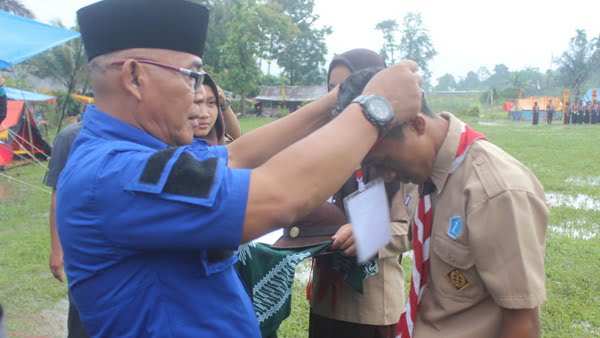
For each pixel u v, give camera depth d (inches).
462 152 64.5
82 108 985.5
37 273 226.1
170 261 54.7
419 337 69.9
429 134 64.4
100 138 57.9
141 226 49.8
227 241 49.8
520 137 914.1
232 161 73.3
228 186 49.5
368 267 98.4
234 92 1636.3
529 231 59.2
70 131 127.0
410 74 57.2
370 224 68.3
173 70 57.2
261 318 93.4
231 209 48.8
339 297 105.3
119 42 55.8
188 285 55.7
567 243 246.5
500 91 2659.9
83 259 53.6
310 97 2175.2
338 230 96.2
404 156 64.1
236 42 1558.8
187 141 61.6
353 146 52.7
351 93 62.0
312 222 98.0
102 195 50.7
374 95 55.3
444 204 66.1
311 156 51.1
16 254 251.1
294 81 2748.5
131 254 52.7
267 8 1585.9
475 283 65.1
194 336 55.6
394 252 99.3
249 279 92.8
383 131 55.9
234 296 60.6
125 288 53.7
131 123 58.3
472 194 61.5
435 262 68.2
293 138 76.1
